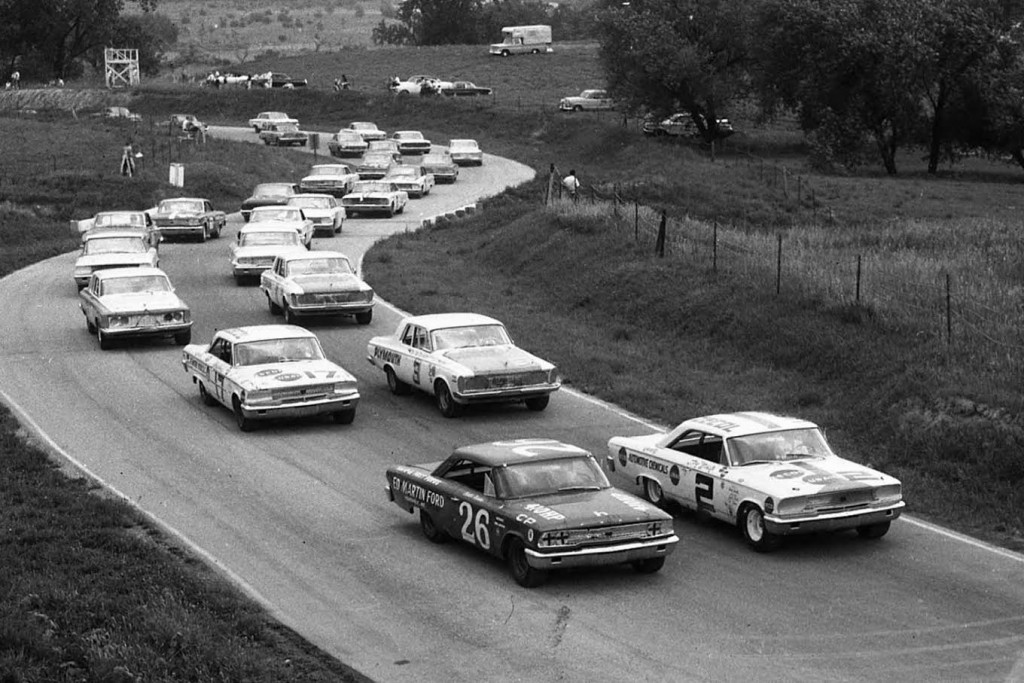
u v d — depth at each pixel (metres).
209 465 41.59
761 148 164.38
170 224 98.81
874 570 31.62
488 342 50.75
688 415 47.88
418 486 34.12
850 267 61.59
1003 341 48.50
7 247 98.50
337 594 29.62
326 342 62.78
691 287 64.62
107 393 52.38
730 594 29.70
